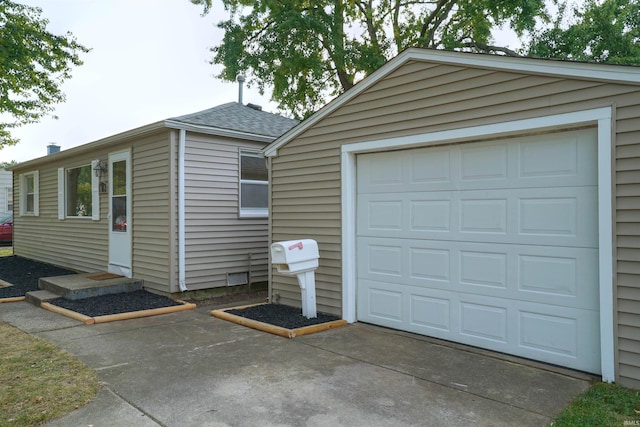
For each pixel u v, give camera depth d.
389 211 5.09
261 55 14.66
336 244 5.52
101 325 5.36
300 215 6.01
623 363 3.31
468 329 4.39
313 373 3.68
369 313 5.30
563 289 3.74
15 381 3.45
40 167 11.19
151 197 7.21
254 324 5.24
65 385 3.38
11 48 8.77
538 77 3.79
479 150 4.32
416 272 4.82
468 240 4.39
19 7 9.19
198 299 7.10
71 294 6.52
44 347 4.35
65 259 10.07
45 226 11.03
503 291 4.13
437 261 4.64
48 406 3.00
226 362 3.98
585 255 3.62
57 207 10.38
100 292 6.87
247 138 7.76
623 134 3.33
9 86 10.07
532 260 3.94
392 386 3.39
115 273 8.15
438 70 4.50
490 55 4.05
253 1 14.75
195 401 3.11
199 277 7.17
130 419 2.83
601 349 3.42
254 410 2.97
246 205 7.96
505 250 4.12
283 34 14.38
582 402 3.04
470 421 2.79
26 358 4.02
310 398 3.17
